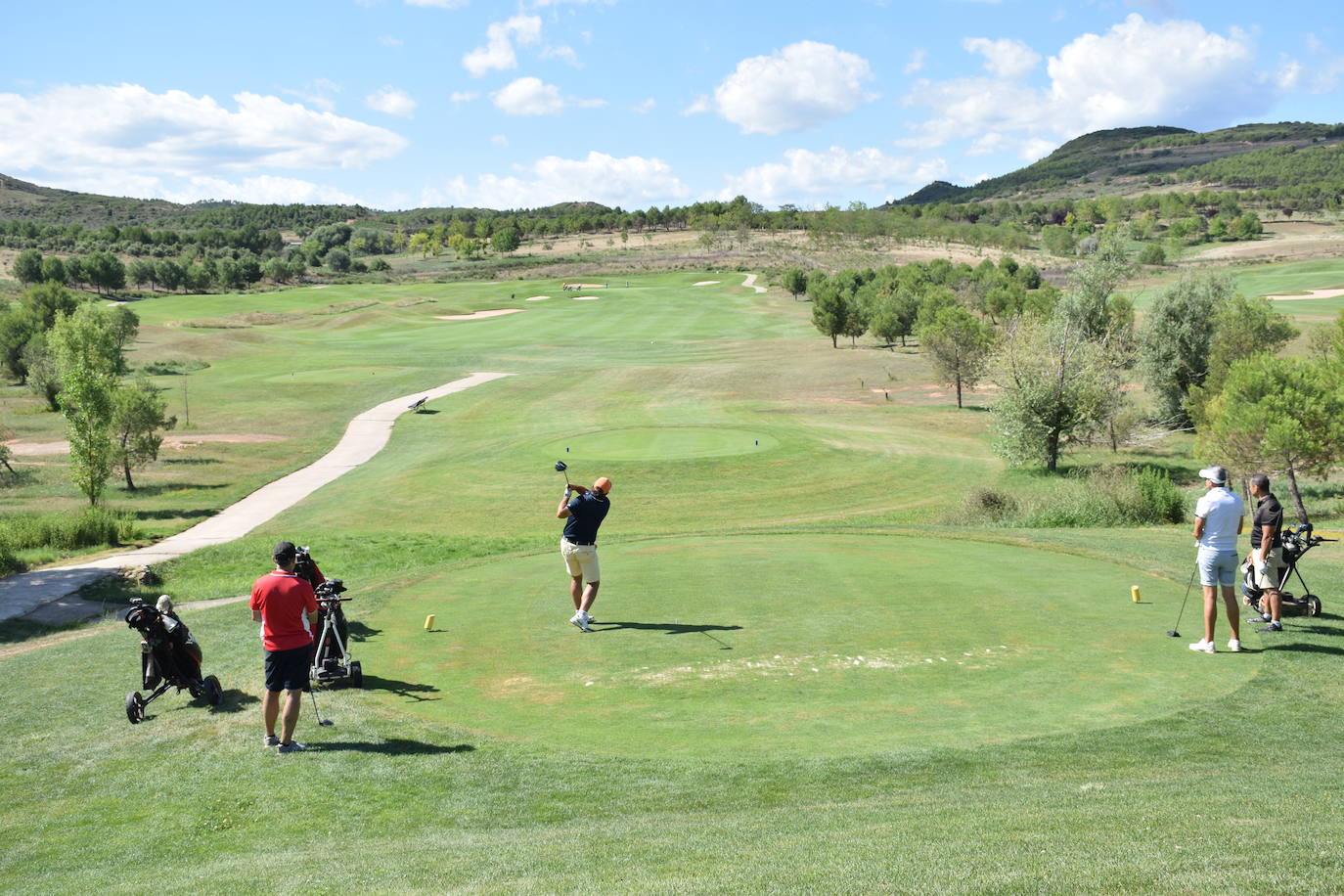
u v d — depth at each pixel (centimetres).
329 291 13988
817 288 11419
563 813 627
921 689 860
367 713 841
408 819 636
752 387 6362
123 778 745
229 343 8969
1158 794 582
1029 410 3972
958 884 429
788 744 732
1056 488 3058
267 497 3869
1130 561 1448
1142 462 4162
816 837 530
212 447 4984
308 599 782
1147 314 5103
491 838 586
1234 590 948
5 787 739
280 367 7669
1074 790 606
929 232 19562
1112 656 947
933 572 1403
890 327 8306
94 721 898
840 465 3894
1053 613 1128
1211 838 477
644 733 771
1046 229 18112
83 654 1176
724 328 10000
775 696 850
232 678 1008
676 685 891
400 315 11406
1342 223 19688
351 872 532
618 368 7181
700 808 620
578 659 986
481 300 12794
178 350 8519
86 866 596
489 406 5769
